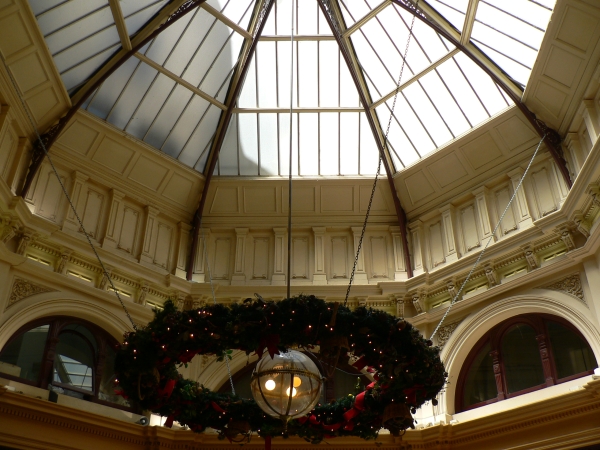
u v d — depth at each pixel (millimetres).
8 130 11758
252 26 13797
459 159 14352
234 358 13898
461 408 12648
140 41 12812
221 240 15453
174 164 14789
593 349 10609
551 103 12414
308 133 15266
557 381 11359
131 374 7672
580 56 11156
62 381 11914
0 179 10758
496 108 13688
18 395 10281
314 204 15609
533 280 12047
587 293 11094
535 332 12117
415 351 7504
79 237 12969
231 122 15109
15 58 11156
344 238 15461
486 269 12836
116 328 12773
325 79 14656
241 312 7488
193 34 13430
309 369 7590
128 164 14266
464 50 13070
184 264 14828
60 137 13188
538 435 10656
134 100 13852
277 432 8602
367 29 13914
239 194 15547
